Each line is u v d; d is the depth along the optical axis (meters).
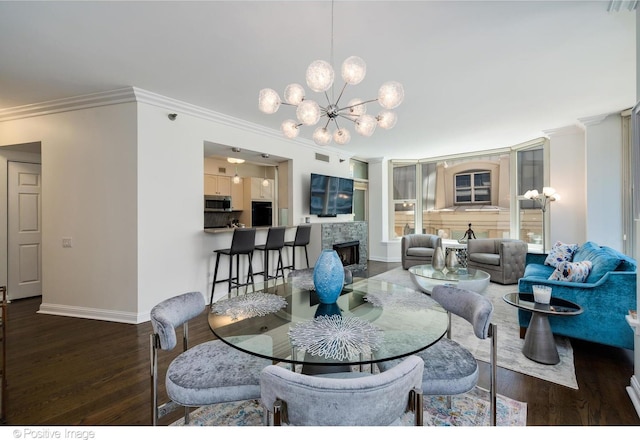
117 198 3.44
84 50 2.49
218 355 1.63
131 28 2.19
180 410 1.88
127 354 2.64
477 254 5.57
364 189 7.64
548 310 2.40
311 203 5.51
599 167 4.25
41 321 3.45
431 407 1.89
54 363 2.48
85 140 3.54
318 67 1.91
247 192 6.96
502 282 5.04
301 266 5.55
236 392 1.39
